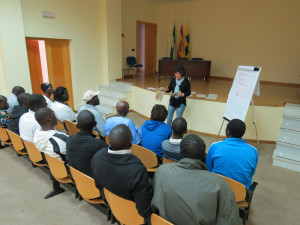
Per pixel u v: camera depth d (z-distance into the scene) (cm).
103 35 632
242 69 343
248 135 414
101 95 621
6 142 303
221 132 434
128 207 138
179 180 114
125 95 583
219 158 183
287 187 270
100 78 660
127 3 757
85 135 174
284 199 246
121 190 130
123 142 128
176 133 186
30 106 233
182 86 392
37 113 193
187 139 124
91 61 625
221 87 615
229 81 756
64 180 208
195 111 451
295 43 669
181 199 110
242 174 179
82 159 171
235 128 188
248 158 178
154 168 220
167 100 491
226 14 764
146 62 904
